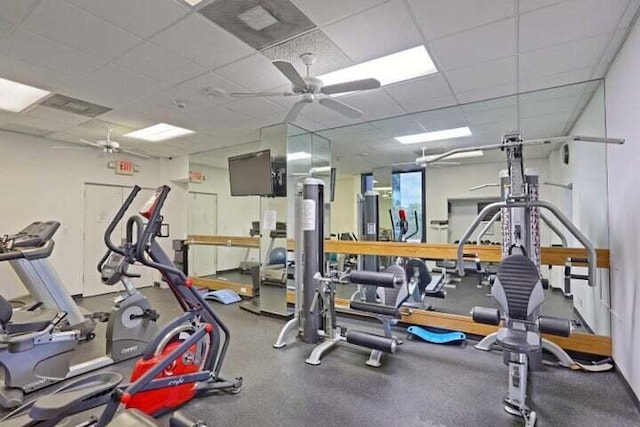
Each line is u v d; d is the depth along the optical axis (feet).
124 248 8.33
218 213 22.94
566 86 11.59
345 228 18.48
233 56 9.73
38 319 9.19
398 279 10.51
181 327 8.45
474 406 8.15
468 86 11.69
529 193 10.12
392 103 13.30
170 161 24.63
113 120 15.67
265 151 16.39
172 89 12.09
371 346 10.57
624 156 9.01
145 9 7.57
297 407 8.12
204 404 8.22
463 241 9.72
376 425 7.41
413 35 8.57
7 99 13.12
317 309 12.09
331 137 17.88
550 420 7.57
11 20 7.95
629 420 7.58
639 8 7.43
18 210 17.89
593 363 10.21
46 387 9.00
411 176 17.46
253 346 12.13
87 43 9.00
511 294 8.37
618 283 9.54
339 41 8.87
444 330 12.94
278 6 7.45
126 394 6.07
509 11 7.57
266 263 16.47
